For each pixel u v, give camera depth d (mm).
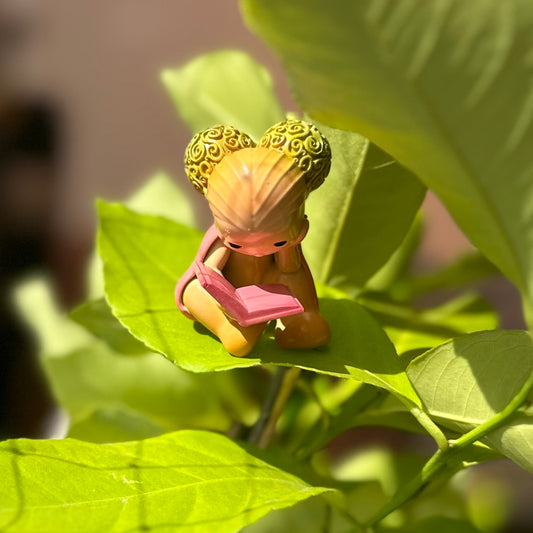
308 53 418
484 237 440
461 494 604
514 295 927
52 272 970
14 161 973
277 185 448
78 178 1011
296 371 523
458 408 475
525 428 458
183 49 984
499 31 407
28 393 834
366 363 477
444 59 411
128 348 541
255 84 545
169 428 556
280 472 478
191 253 512
